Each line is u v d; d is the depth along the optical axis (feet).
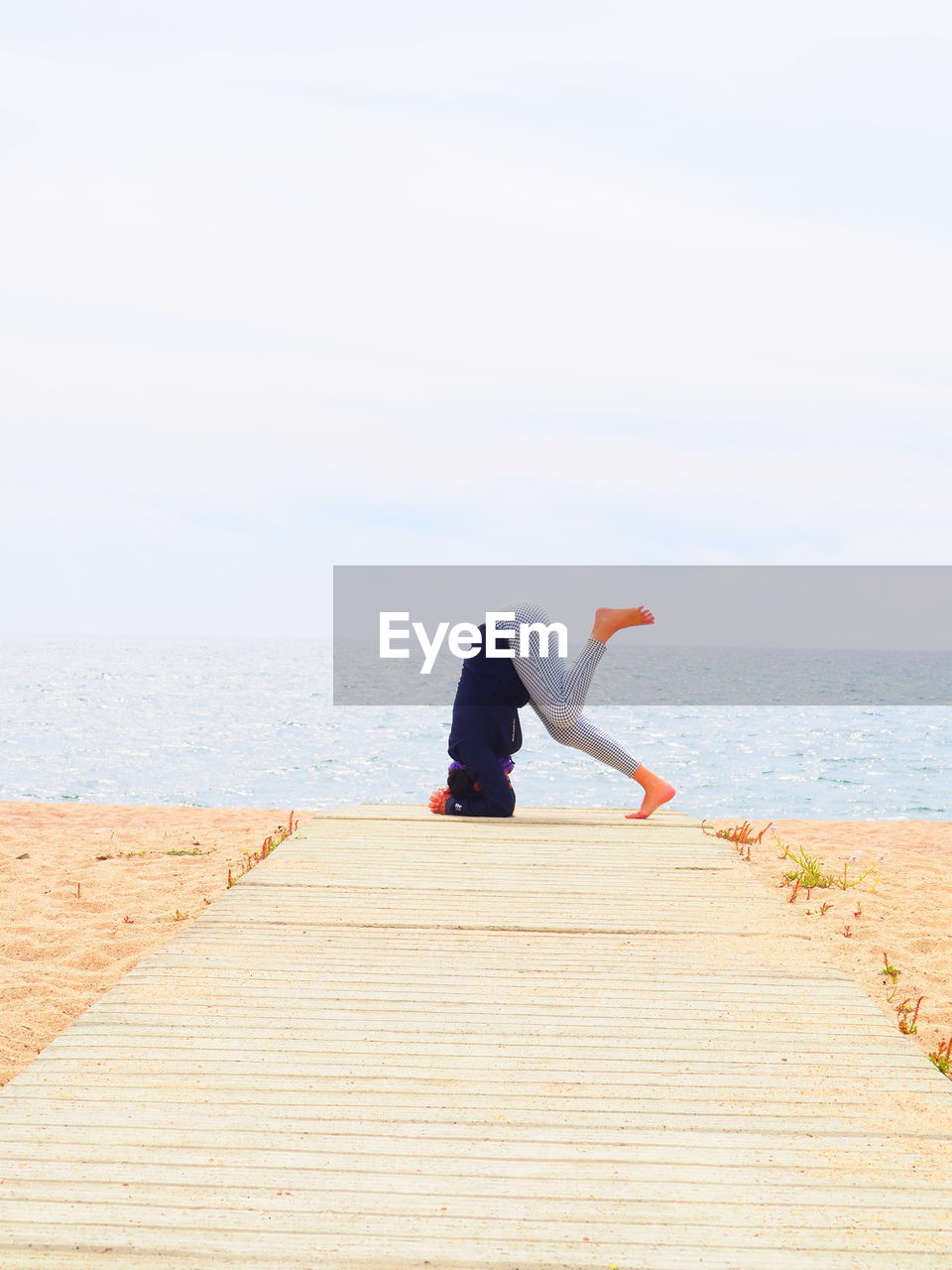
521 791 49.47
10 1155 7.42
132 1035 9.63
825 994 11.08
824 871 19.92
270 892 14.87
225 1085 8.63
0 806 30.96
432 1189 7.13
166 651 392.06
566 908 14.24
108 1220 6.64
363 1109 8.27
